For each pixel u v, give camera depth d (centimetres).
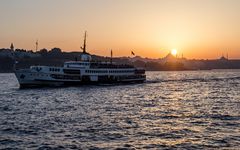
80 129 6588
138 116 8231
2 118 7875
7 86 19812
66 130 6481
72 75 16825
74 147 5284
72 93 14438
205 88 18775
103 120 7612
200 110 9338
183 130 6512
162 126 6906
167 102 11588
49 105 10538
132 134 6166
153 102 11581
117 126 6894
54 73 16288
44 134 6134
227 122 7319
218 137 5909
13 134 6131
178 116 8219
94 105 10600
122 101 11831
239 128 6662
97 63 18025
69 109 9594
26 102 11312
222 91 16550
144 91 16150
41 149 5169
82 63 17512
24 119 7738
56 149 5175
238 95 14225
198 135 6078
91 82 17612
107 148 5241
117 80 19112
